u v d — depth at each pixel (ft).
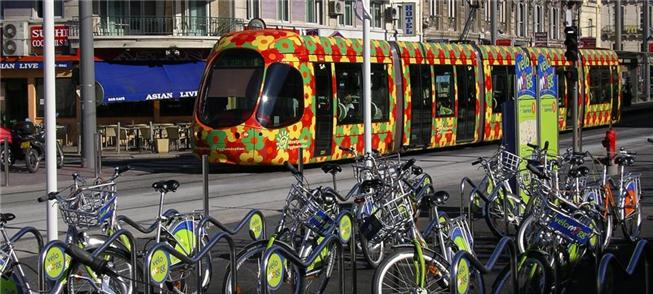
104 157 114.93
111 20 137.59
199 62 140.56
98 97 99.71
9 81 139.23
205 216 34.73
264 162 83.51
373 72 93.04
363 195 37.52
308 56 86.17
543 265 30.07
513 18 239.50
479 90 111.14
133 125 132.36
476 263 27.35
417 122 99.66
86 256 28.40
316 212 34.91
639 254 27.04
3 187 79.87
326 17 170.60
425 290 28.73
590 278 34.91
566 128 128.47
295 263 29.91
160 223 32.83
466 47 109.91
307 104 85.46
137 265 31.01
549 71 57.77
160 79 135.54
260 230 37.76
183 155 117.19
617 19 219.61
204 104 85.15
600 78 141.79
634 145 109.09
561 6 266.36
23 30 138.21
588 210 34.55
